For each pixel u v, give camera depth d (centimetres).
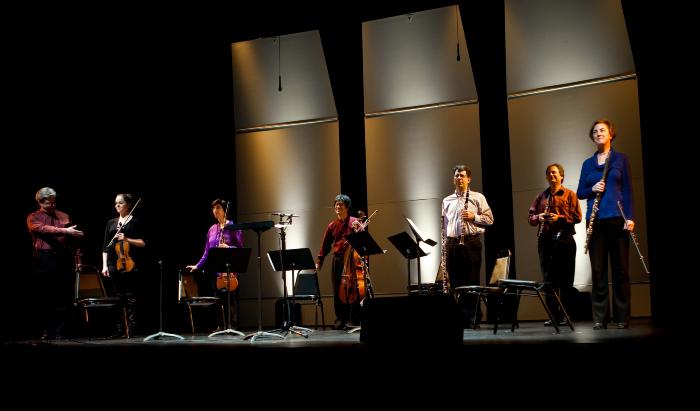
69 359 492
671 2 673
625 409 377
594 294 515
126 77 801
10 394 500
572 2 711
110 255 670
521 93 744
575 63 714
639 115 687
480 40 782
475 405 394
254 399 447
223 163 855
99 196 801
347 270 639
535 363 390
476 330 578
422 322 398
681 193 664
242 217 859
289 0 816
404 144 794
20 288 751
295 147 843
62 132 781
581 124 713
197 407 461
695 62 662
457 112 774
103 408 484
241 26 859
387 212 795
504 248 759
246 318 837
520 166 740
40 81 759
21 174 761
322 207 827
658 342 377
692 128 662
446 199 621
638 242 684
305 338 545
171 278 808
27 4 718
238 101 863
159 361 471
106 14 761
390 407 406
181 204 826
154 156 820
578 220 636
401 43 789
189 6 800
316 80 831
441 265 621
